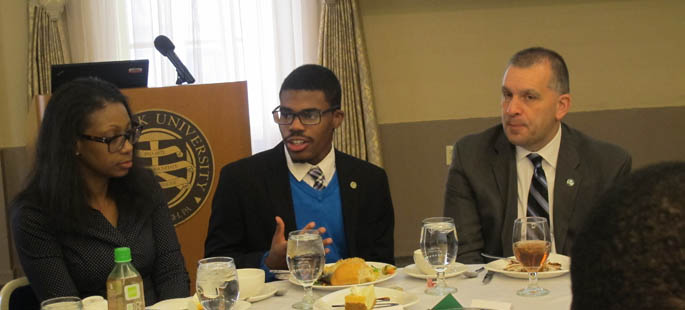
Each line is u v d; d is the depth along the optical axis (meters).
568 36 4.67
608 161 2.21
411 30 4.72
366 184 2.35
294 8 4.68
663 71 4.66
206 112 2.71
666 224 0.43
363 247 2.34
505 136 2.33
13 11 4.60
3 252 4.66
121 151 1.92
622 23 4.65
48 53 4.49
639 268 0.43
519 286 1.61
